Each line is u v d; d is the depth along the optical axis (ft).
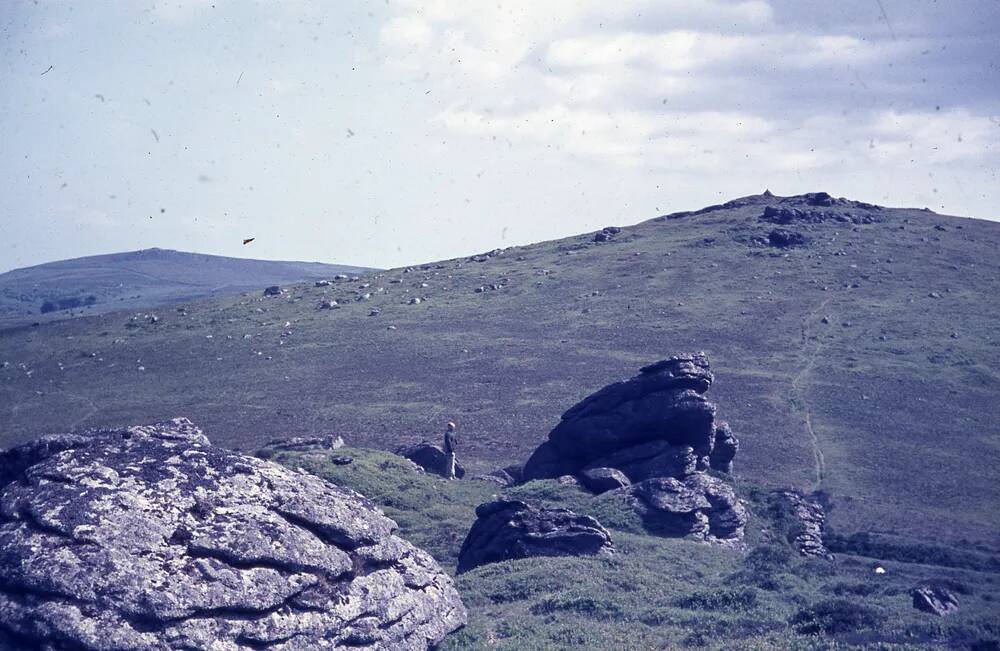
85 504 54.70
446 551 123.85
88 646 49.37
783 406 252.83
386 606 61.00
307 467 154.20
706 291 369.30
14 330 411.75
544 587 88.07
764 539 141.90
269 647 54.08
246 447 238.27
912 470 204.23
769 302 350.84
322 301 415.64
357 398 284.61
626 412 159.84
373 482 150.30
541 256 458.50
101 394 311.68
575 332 336.49
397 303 400.88
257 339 364.38
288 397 290.97
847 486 192.85
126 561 52.54
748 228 444.55
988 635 69.56
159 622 51.29
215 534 56.08
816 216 453.17
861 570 119.03
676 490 136.87
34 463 69.00
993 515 175.11
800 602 85.25
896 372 279.49
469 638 66.08
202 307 433.07
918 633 70.18
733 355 301.02
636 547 114.52
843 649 64.44
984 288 360.07
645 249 437.17
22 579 51.24
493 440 234.79
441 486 155.84
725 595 83.15
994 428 237.04
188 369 333.83
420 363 316.60
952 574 120.98
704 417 157.99
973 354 294.66
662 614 76.38
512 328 348.38
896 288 360.89
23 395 317.01
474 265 459.32
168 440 64.28
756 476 199.62
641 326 335.06
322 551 59.31
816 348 304.71
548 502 142.31
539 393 275.80
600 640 68.49
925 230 437.17
